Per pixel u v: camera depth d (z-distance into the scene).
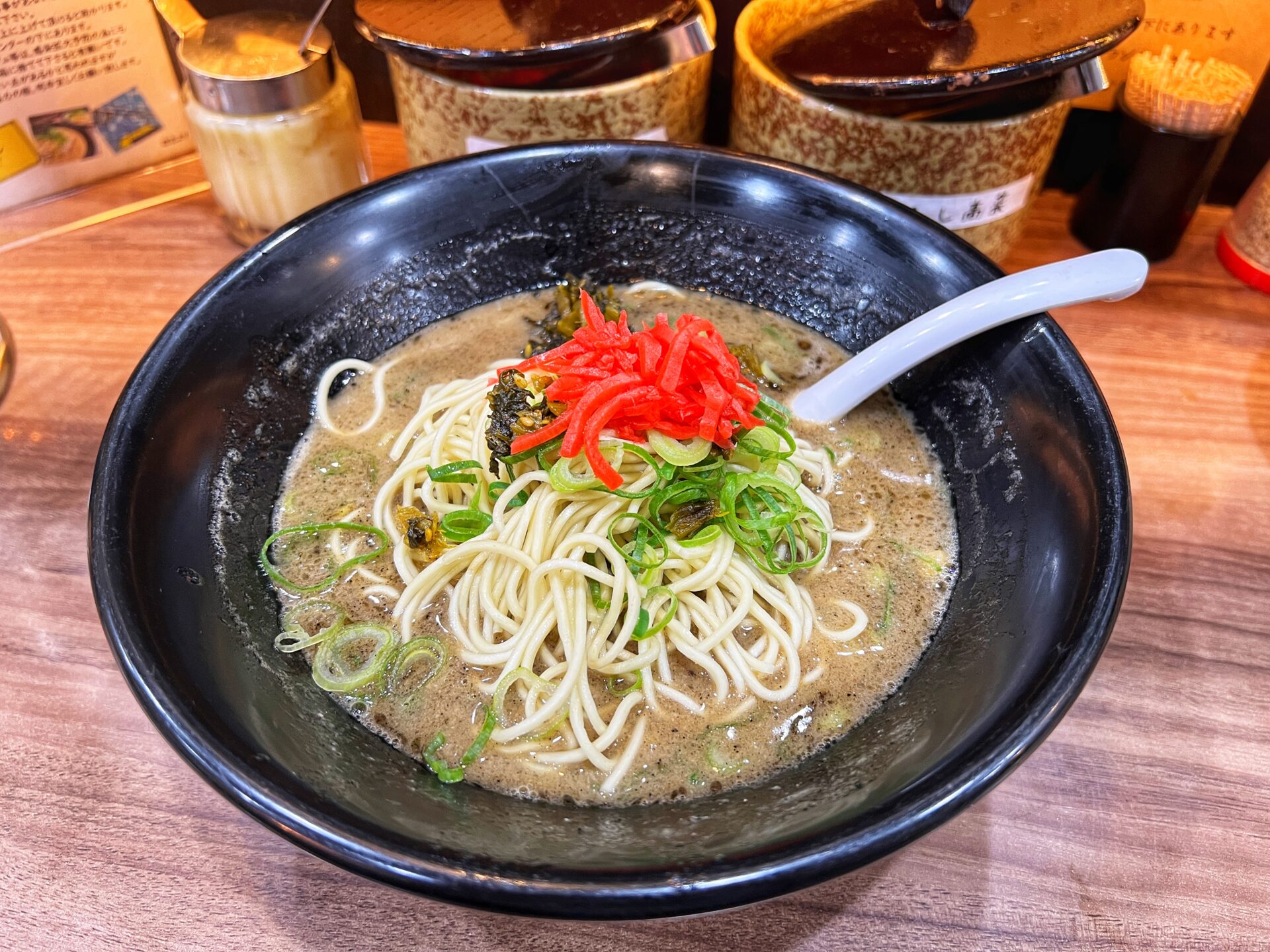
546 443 0.20
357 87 0.35
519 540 0.20
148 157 0.33
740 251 0.26
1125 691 0.21
